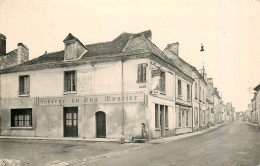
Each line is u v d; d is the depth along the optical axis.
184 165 8.92
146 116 17.97
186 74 27.14
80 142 17.66
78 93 20.34
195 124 31.19
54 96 21.27
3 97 23.44
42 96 21.75
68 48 21.05
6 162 10.34
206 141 17.25
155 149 13.57
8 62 25.11
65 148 14.42
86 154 12.23
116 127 18.78
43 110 21.61
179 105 25.25
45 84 21.75
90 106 19.81
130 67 18.78
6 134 22.92
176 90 24.38
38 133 21.61
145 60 18.36
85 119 19.92
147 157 10.84
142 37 20.56
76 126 20.53
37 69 22.19
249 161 9.56
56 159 10.95
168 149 13.36
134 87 18.53
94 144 16.38
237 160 9.77
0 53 25.31
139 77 18.38
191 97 29.72
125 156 11.38
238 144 14.98
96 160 10.62
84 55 21.00
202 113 37.19
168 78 22.39
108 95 19.23
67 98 20.72
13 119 23.12
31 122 22.33
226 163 9.20
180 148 13.64
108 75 19.39
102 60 19.53
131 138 18.20
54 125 21.06
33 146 15.40
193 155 11.05
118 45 20.83
